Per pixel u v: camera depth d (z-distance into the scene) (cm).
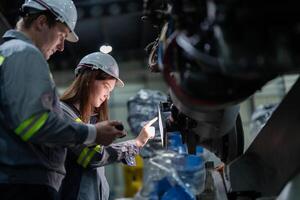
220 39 90
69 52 608
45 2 166
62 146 163
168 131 171
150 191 319
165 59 112
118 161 230
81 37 583
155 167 310
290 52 83
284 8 82
